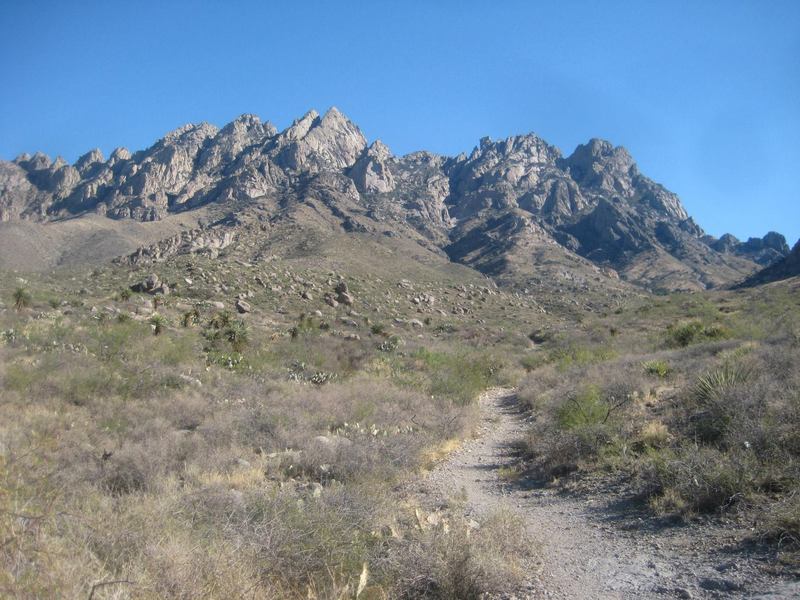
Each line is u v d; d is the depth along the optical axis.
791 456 7.61
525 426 17.19
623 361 23.66
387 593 5.09
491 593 5.32
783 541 5.64
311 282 70.44
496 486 10.34
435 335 58.94
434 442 14.24
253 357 27.19
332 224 179.00
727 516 6.65
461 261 189.50
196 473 9.32
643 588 5.23
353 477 10.30
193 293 54.94
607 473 9.69
